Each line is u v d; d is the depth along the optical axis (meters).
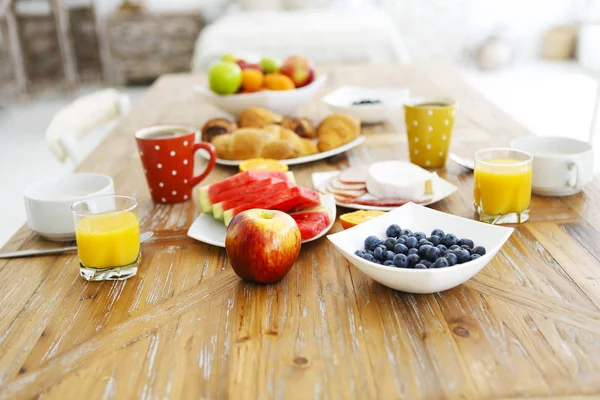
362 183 1.12
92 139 3.78
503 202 0.98
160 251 0.95
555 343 0.69
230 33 3.72
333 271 0.87
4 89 5.18
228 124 1.43
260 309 0.78
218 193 1.02
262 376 0.65
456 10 5.79
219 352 0.69
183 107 1.88
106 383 0.65
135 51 5.31
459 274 0.75
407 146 1.43
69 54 5.23
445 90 1.92
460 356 0.67
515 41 5.87
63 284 0.86
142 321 0.76
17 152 3.77
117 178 1.29
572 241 0.93
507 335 0.70
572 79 4.97
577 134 3.57
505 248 0.92
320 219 0.96
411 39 5.85
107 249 0.85
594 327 0.71
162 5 5.59
